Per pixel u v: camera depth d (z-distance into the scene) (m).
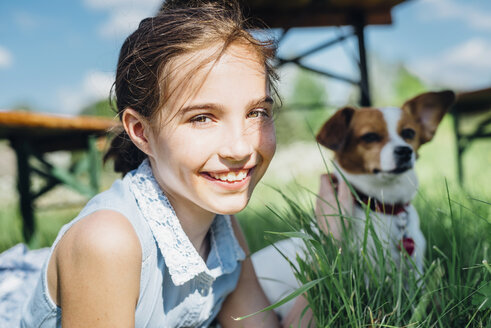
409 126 1.73
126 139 1.45
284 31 4.53
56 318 1.16
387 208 1.54
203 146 1.00
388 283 1.24
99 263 1.00
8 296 1.55
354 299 1.18
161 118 1.04
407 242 1.42
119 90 1.21
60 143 3.70
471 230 1.53
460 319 1.16
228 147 1.00
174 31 1.04
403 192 1.57
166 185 1.18
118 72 1.22
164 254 1.15
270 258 1.82
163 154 1.07
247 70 1.03
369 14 4.56
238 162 1.03
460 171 4.36
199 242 1.33
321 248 1.11
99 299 1.01
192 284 1.29
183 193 1.09
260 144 1.07
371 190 1.60
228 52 1.02
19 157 3.46
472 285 1.23
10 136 3.38
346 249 1.27
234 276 1.45
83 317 1.03
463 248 1.42
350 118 1.77
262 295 1.51
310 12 4.42
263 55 1.10
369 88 4.53
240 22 1.15
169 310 1.29
